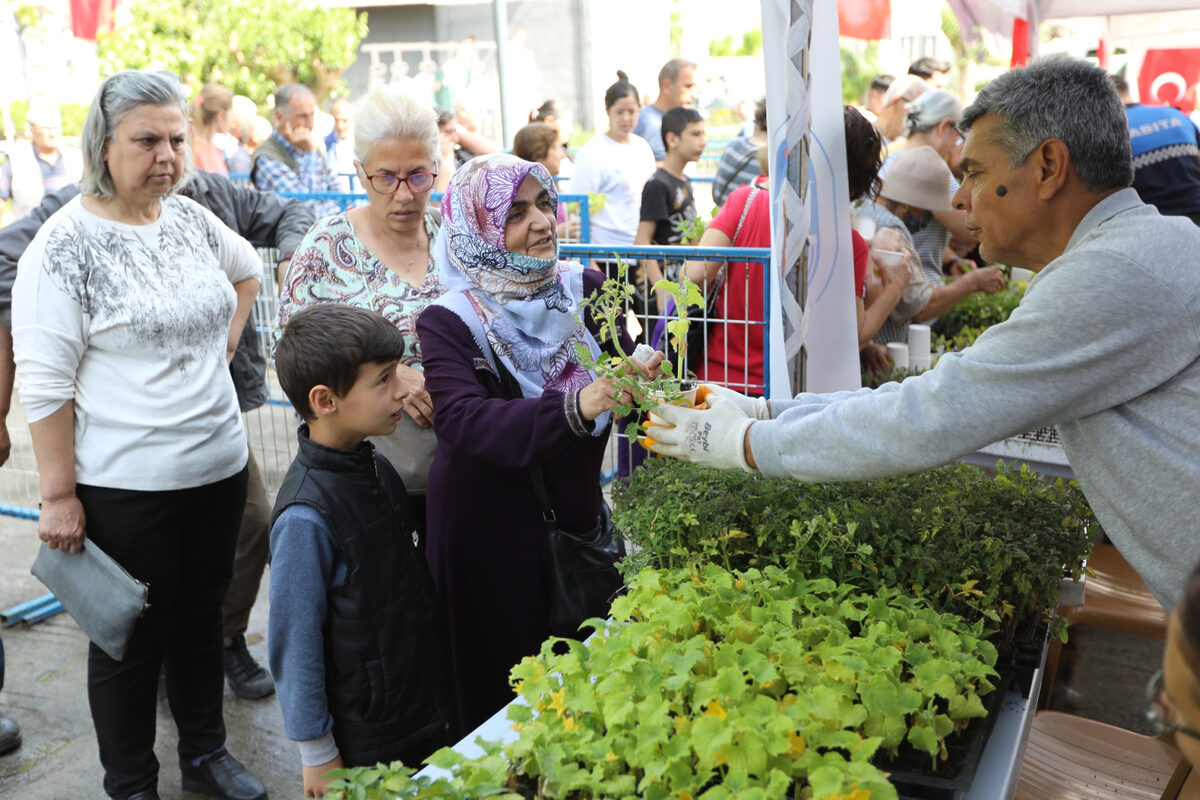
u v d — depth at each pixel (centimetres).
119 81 252
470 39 1411
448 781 138
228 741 345
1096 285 153
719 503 199
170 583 282
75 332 258
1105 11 545
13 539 513
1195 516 154
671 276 467
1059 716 245
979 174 176
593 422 204
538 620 244
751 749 131
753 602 177
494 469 236
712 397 195
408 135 269
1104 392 157
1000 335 162
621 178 636
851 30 588
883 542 189
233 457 291
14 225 291
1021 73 171
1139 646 406
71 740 345
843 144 276
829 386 289
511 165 233
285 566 209
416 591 227
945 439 163
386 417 218
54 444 261
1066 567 201
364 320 214
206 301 280
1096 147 163
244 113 860
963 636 172
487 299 238
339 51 1334
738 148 532
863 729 149
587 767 138
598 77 1502
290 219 357
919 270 394
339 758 222
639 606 175
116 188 262
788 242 266
